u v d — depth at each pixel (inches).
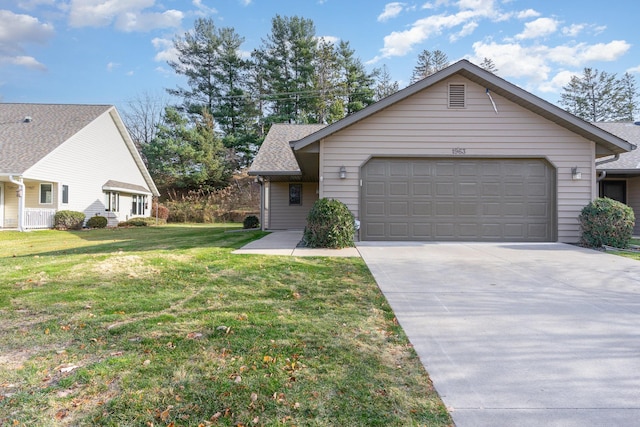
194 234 541.6
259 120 1280.8
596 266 241.3
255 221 688.4
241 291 178.9
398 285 192.4
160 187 1194.6
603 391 91.5
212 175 1154.7
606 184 530.0
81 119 768.3
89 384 91.6
